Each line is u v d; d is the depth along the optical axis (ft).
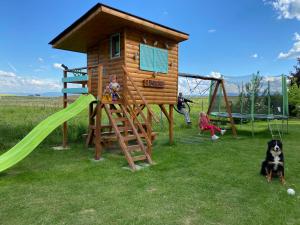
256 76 52.34
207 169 25.05
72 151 33.45
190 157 30.09
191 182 21.11
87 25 30.68
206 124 45.70
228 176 22.79
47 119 30.32
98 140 29.04
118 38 32.68
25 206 16.38
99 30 32.50
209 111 56.03
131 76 31.83
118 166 26.03
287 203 16.98
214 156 30.68
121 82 31.76
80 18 30.30
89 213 15.42
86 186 20.08
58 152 32.86
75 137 41.60
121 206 16.37
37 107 84.64
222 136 47.78
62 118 28.30
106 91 30.53
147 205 16.53
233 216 15.06
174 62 38.32
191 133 50.96
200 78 46.88
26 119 55.47
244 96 55.98
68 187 19.88
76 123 50.31
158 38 35.63
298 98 82.94
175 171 24.27
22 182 21.08
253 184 20.71
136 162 27.58
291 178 22.38
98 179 21.80
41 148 35.17
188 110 60.44
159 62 35.65
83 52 42.78
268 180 21.40
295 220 14.67
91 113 35.99
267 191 19.19
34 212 15.53
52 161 28.14
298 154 31.78
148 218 14.76
